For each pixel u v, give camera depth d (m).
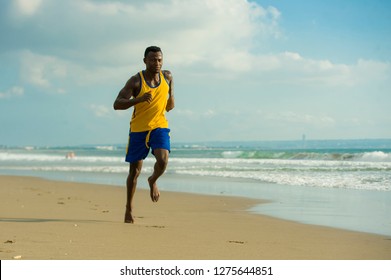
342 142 153.38
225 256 6.37
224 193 17.84
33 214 10.74
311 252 6.83
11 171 33.56
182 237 7.82
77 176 27.92
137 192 18.52
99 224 9.07
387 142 140.88
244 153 57.12
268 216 11.52
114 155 76.00
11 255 5.96
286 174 26.08
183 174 28.03
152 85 8.80
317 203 14.17
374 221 10.56
